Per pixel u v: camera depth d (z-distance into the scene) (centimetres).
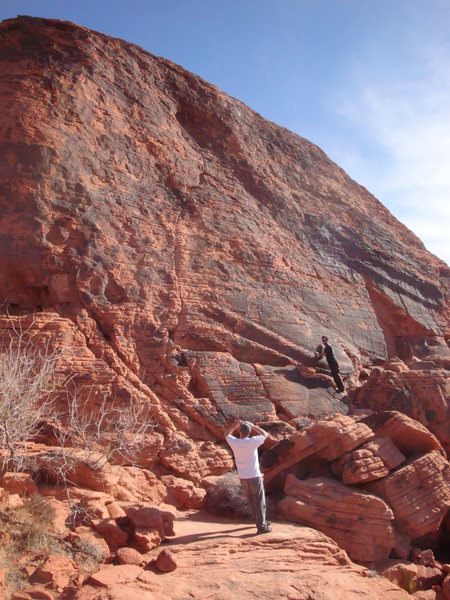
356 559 820
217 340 1336
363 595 630
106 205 1315
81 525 683
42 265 1162
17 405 718
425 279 2244
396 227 2502
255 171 1895
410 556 873
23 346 1035
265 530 765
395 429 999
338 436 956
